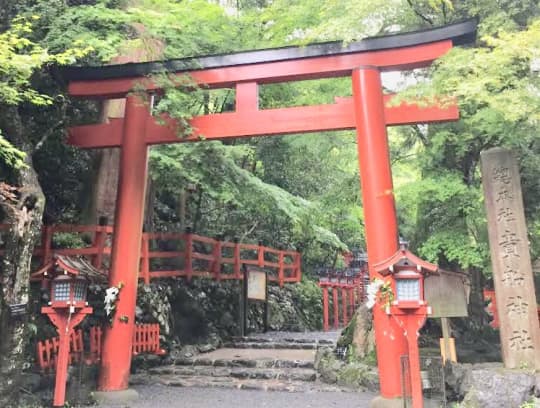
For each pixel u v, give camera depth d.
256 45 10.78
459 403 6.27
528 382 5.87
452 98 6.27
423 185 7.62
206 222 16.50
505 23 7.34
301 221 14.27
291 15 9.12
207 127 8.03
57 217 11.22
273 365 10.30
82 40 7.04
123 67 8.41
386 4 6.73
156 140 8.32
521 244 6.50
